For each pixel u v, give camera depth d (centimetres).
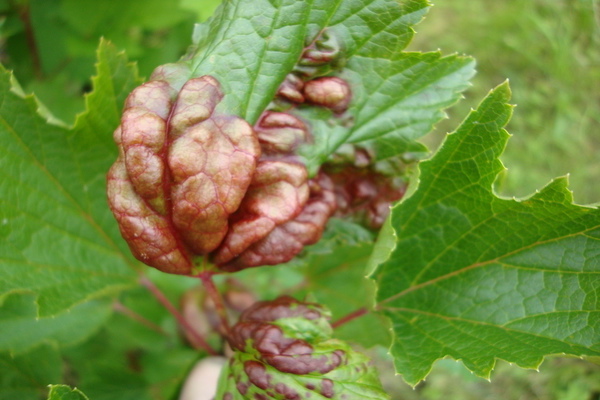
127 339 24
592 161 42
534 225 18
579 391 36
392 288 19
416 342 18
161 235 17
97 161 19
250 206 18
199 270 18
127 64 19
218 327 23
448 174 18
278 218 18
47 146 19
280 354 17
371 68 18
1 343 21
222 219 17
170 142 17
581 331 17
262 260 18
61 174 19
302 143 18
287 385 17
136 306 23
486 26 43
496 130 17
